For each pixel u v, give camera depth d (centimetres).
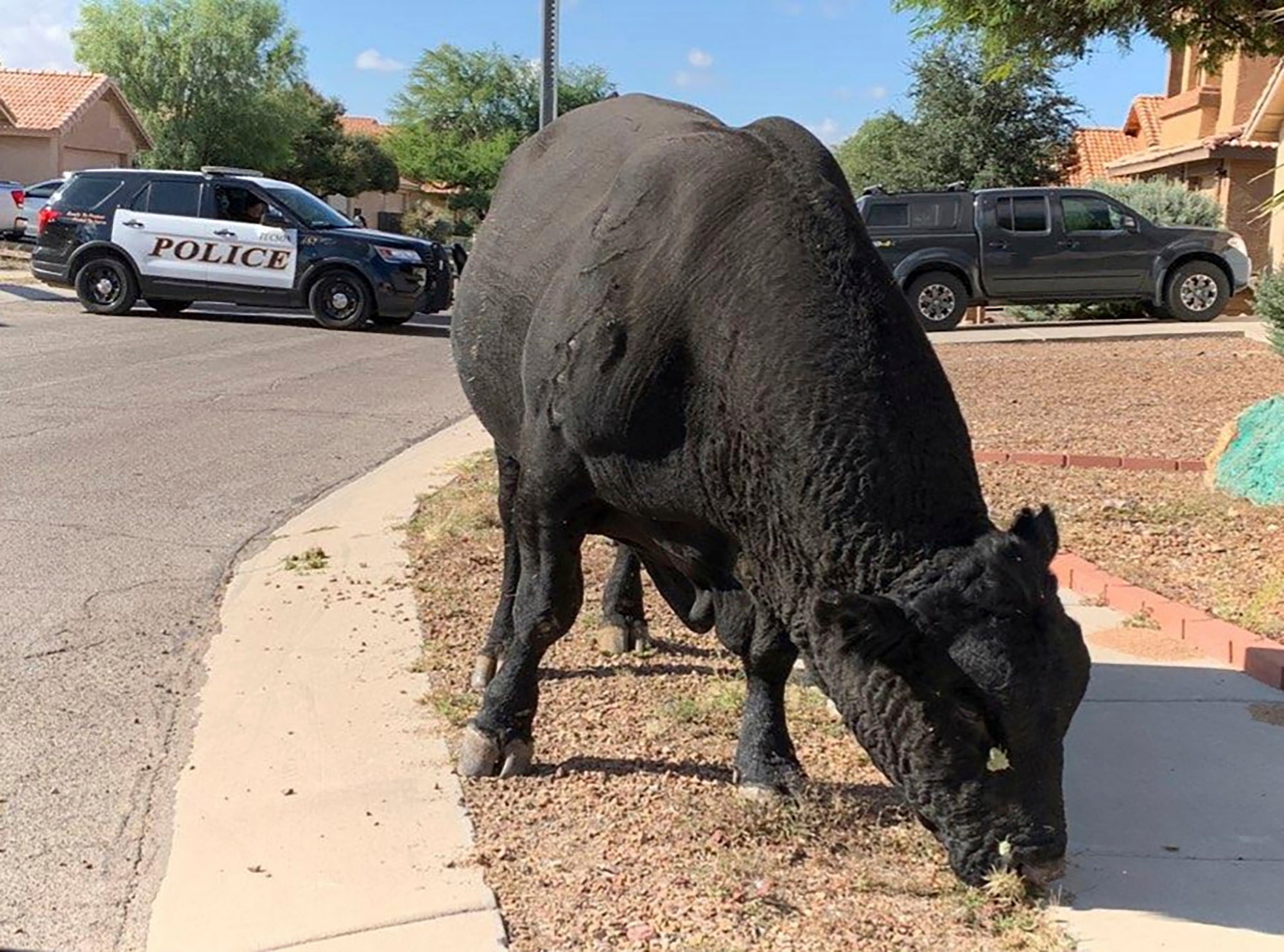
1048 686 322
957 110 3725
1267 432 888
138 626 661
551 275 457
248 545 821
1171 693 561
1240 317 2266
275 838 431
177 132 5175
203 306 2469
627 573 612
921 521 350
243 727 526
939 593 329
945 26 1147
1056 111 3709
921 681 326
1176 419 1211
